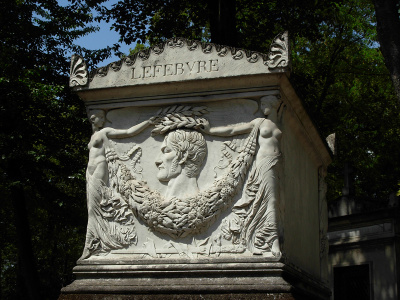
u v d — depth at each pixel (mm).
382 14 5215
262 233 3637
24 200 10492
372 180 14875
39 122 10328
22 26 10609
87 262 3854
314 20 11664
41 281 14312
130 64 4031
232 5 9539
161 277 3682
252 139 3764
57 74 10867
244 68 3789
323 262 5145
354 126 14891
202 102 3914
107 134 4043
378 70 14688
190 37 11289
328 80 13953
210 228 3729
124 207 3918
